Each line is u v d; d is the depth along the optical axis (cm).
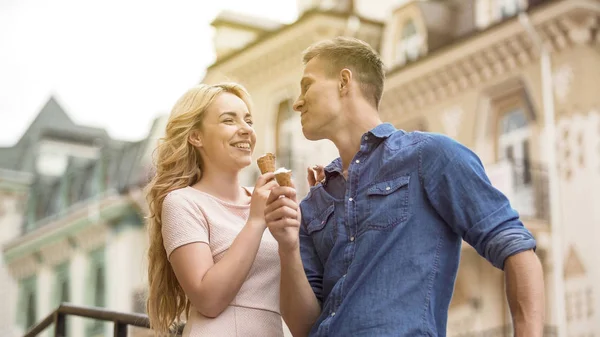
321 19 1564
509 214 245
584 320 1202
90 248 2197
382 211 257
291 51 1652
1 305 2505
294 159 1617
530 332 230
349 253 262
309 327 278
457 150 254
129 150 2189
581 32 1235
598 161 1209
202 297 271
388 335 244
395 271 250
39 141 2620
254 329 280
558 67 1260
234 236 287
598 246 1198
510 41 1319
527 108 1303
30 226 2505
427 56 1444
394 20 1520
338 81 279
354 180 267
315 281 283
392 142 265
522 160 1303
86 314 408
